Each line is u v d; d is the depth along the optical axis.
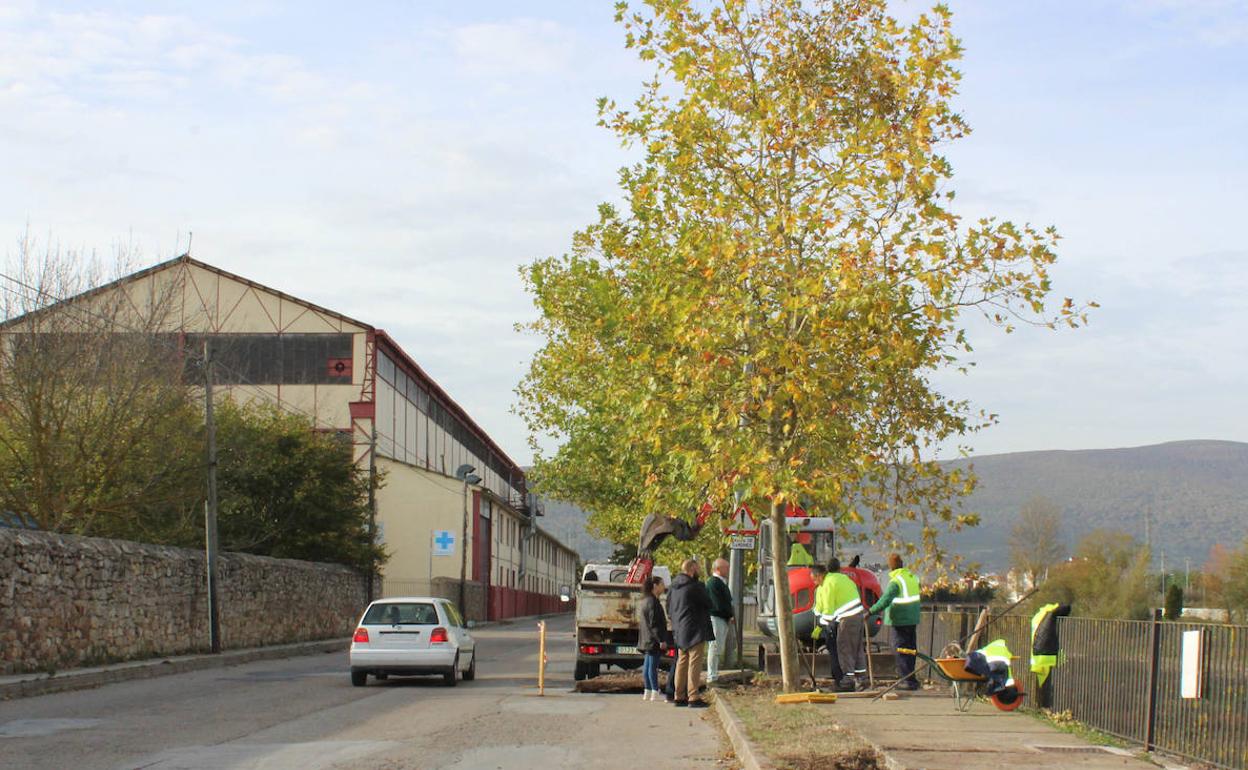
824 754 11.37
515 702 18.91
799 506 17.77
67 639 23.88
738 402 15.55
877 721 14.23
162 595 29.14
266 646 36.19
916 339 15.32
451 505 64.88
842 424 15.76
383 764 11.75
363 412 58.06
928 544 16.16
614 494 42.16
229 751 12.63
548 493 43.53
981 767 10.49
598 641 22.98
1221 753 10.47
